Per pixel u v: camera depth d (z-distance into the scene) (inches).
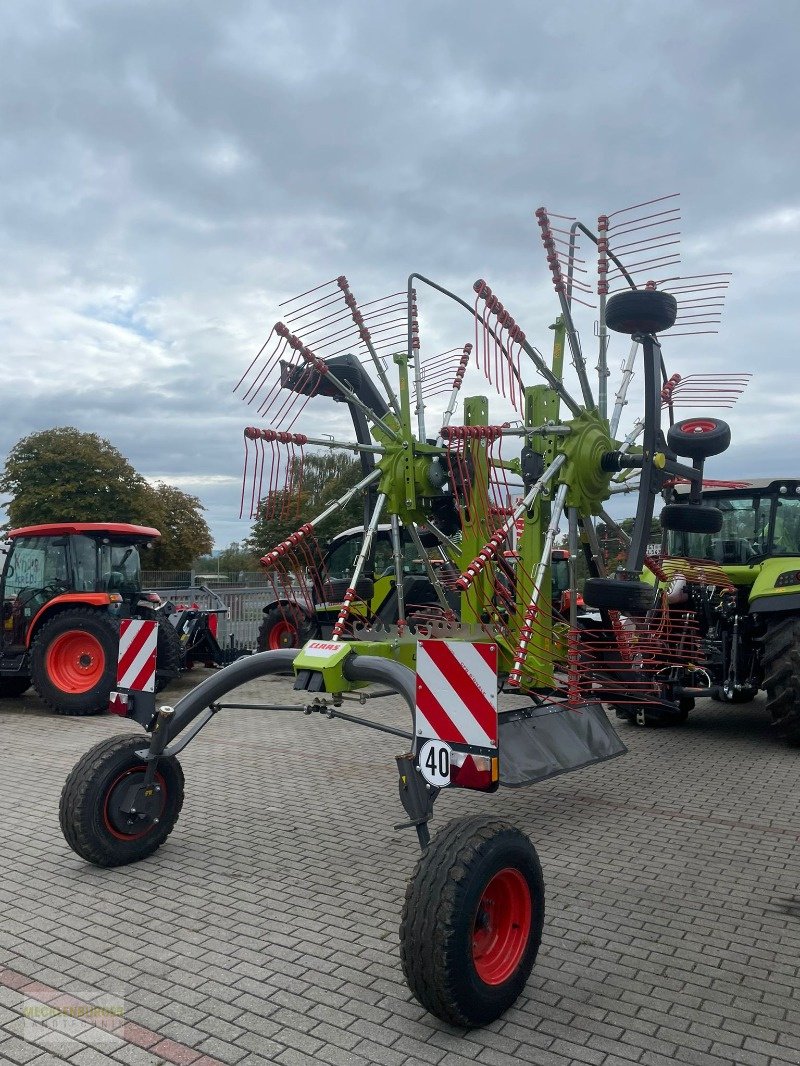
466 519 203.5
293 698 383.2
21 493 1133.7
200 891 155.3
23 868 166.7
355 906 148.9
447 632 187.0
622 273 209.9
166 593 503.2
